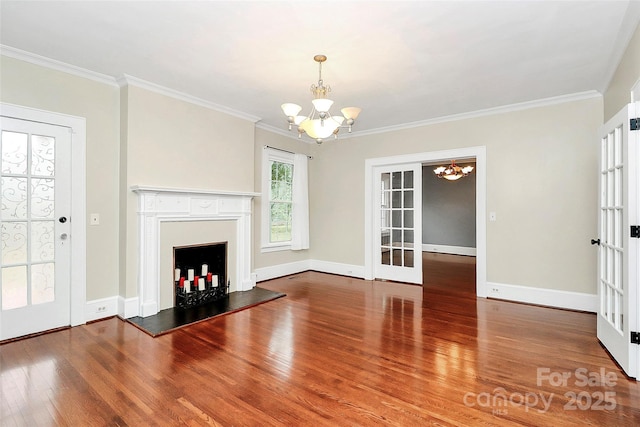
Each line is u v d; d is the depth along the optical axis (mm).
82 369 2285
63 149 3061
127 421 1732
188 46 2639
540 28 2330
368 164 5332
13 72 2766
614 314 2484
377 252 5363
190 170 3844
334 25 2311
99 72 3164
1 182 2730
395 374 2240
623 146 2297
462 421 1740
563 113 3768
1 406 1857
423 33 2406
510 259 4098
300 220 5629
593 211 3609
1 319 2730
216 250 4203
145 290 3389
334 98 3799
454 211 8461
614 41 2508
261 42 2562
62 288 3059
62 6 2109
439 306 3859
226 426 1695
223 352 2578
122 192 3357
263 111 4363
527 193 3986
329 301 4051
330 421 1740
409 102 3934
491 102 3941
